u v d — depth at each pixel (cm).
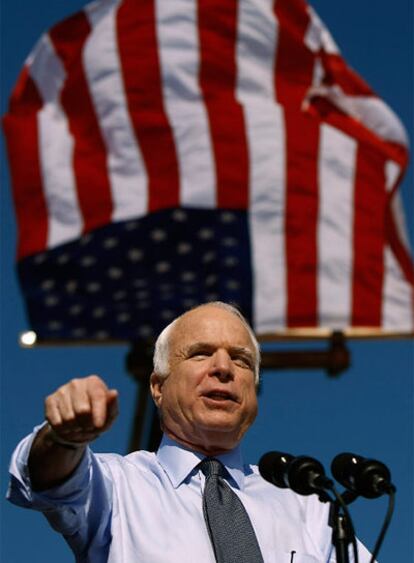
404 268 1809
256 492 767
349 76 1902
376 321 1767
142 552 710
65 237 1759
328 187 1830
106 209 1777
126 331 1722
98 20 1870
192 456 759
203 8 1884
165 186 1789
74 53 1853
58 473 685
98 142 1819
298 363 1568
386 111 1891
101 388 631
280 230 1791
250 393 772
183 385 767
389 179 1855
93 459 723
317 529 764
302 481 706
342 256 1791
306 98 1886
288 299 1756
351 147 1858
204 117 1827
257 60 1888
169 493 743
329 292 1770
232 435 763
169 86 1844
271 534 740
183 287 1745
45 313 1723
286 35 1902
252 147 1820
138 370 1470
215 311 796
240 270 1762
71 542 725
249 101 1855
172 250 1764
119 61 1845
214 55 1870
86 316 1719
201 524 727
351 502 715
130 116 1825
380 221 1830
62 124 1831
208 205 1791
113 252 1762
